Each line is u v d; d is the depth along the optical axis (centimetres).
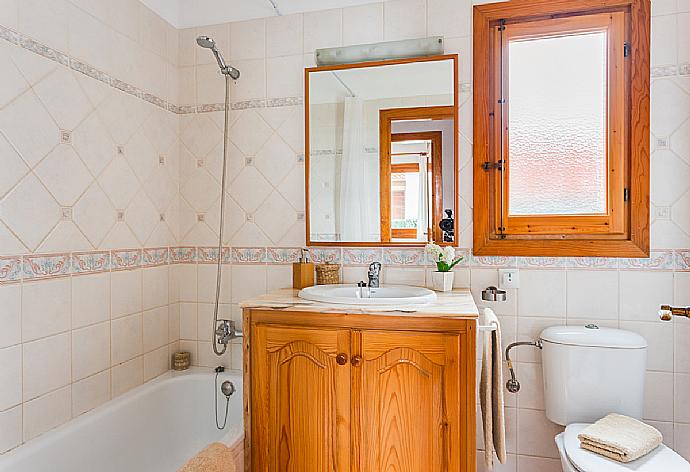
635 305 214
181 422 251
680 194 209
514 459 227
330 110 244
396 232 237
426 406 177
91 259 206
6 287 168
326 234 245
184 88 267
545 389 213
